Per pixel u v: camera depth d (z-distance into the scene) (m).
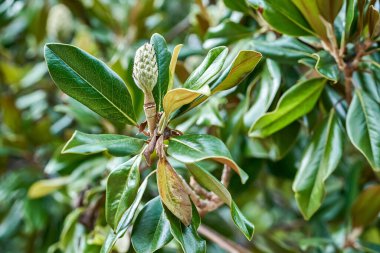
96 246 1.19
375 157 1.04
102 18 1.73
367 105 1.08
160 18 1.81
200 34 1.39
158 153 0.92
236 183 1.34
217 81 0.93
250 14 1.20
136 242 0.96
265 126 1.11
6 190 1.72
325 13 1.03
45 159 1.79
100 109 0.96
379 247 1.36
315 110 1.19
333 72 1.03
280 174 1.43
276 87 1.13
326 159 1.11
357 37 1.05
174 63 0.94
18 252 2.39
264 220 2.09
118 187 0.92
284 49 1.12
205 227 1.38
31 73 1.91
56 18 1.87
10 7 1.90
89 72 0.95
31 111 1.96
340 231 1.43
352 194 1.46
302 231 1.89
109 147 0.92
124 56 1.47
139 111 1.08
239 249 1.31
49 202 1.73
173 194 0.92
